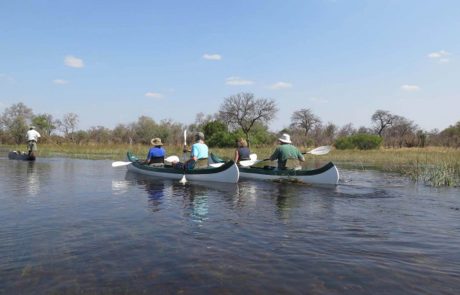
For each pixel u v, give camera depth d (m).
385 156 31.86
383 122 91.94
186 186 12.23
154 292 3.98
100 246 5.54
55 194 10.30
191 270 4.61
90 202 9.13
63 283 4.19
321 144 61.59
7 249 5.35
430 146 53.69
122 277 4.38
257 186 12.34
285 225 6.93
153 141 15.77
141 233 6.28
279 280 4.33
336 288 4.12
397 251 5.43
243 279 4.34
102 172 16.66
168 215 7.72
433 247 5.64
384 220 7.43
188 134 58.53
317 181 12.98
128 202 9.20
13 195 10.07
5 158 25.86
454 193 11.22
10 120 58.62
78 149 36.62
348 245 5.70
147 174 15.65
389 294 3.99
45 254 5.15
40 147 39.12
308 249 5.47
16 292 3.94
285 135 13.86
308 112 89.88
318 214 7.96
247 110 64.25
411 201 9.73
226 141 50.12
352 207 8.80
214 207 8.66
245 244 5.70
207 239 5.95
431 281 4.33
